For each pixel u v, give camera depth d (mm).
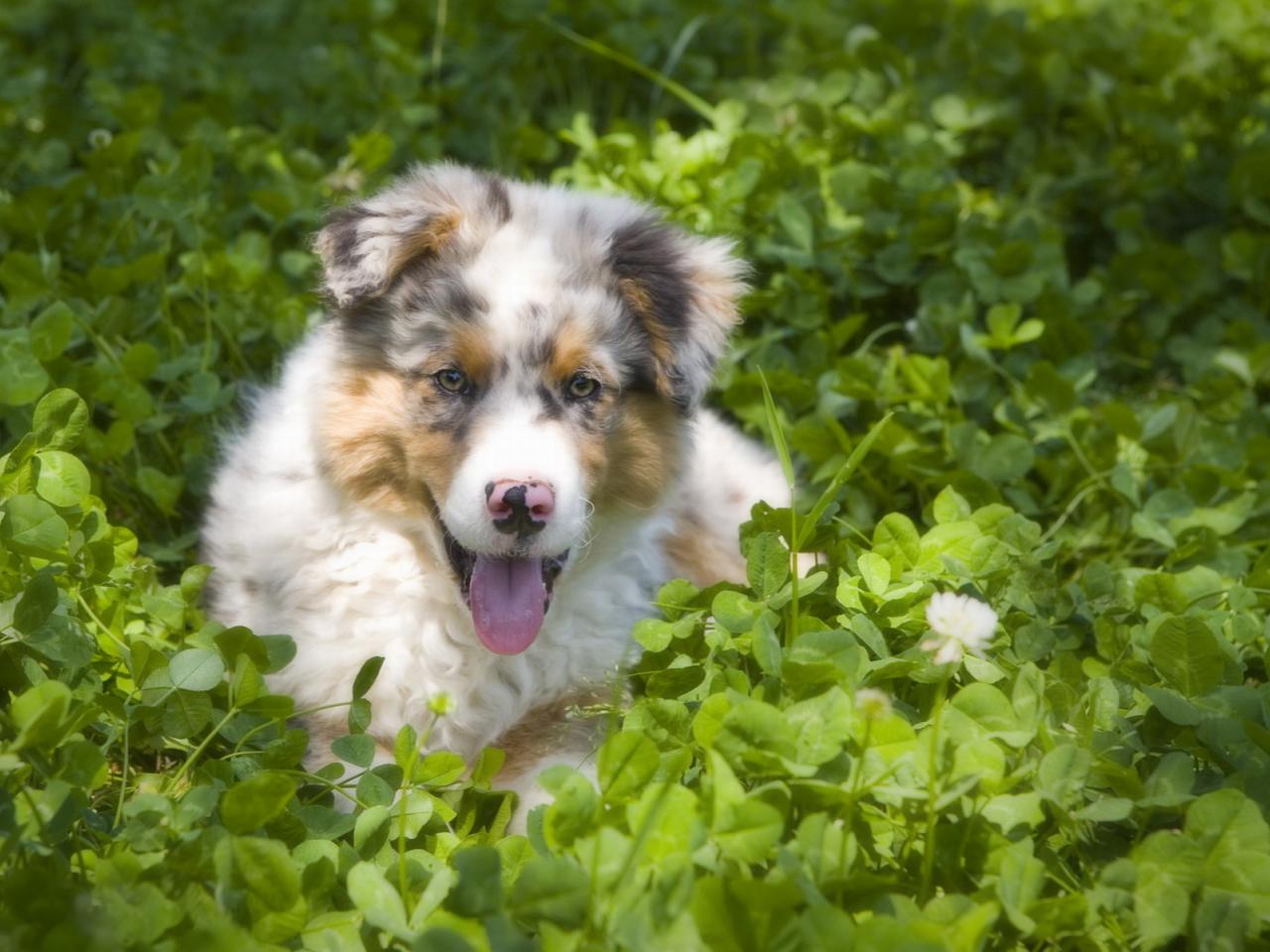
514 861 1267
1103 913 1241
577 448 1401
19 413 1510
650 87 2049
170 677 1317
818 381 1664
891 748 1266
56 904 1206
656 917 1193
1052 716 1313
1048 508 1622
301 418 1452
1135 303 1826
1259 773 1284
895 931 1188
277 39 2133
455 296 1402
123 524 1558
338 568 1430
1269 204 1877
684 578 1479
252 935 1217
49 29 2176
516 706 1446
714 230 1757
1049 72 2004
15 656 1316
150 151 1832
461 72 2039
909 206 1804
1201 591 1470
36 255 1670
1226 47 2234
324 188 1817
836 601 1399
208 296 1671
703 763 1298
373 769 1328
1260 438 1629
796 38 2086
